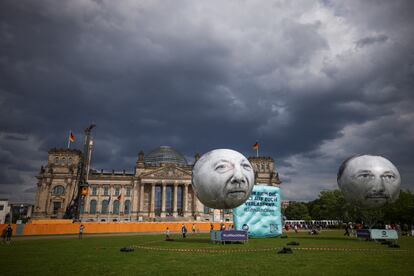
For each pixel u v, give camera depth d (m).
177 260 24.84
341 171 44.78
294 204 194.38
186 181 168.50
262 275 18.34
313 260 24.64
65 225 80.94
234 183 38.78
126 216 167.75
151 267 21.36
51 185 164.38
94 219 164.38
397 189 42.12
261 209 56.31
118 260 25.12
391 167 42.19
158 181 167.38
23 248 37.50
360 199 42.59
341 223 139.62
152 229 95.88
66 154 169.12
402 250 32.62
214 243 41.97
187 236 66.81
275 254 28.86
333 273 18.97
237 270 20.06
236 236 41.34
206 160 40.47
